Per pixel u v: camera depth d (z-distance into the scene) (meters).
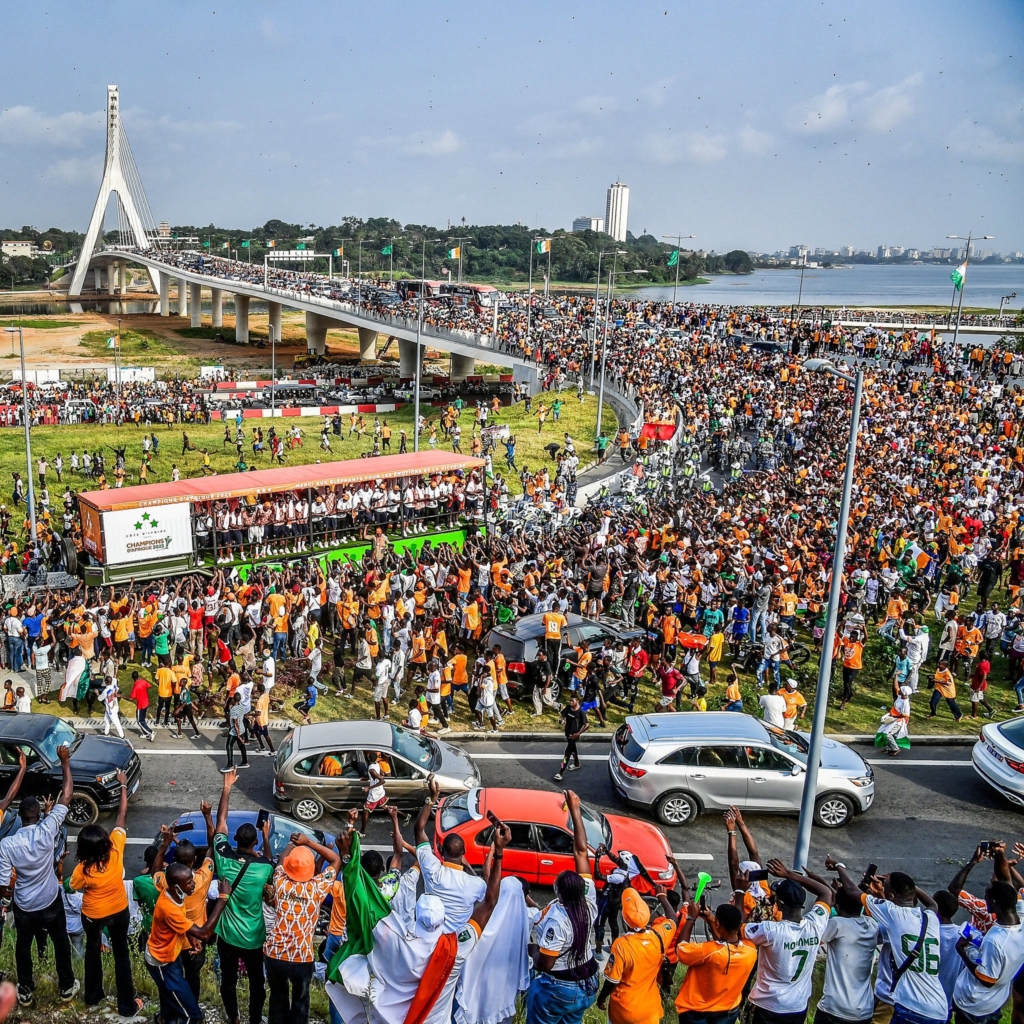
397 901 7.52
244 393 77.38
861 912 8.70
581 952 7.71
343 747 17.86
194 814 14.52
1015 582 28.52
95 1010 9.52
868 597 27.75
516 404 65.38
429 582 27.78
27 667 25.69
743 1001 8.84
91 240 184.38
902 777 20.17
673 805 17.89
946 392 52.16
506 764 20.67
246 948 8.65
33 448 55.09
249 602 26.12
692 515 33.38
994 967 8.50
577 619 24.75
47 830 9.33
